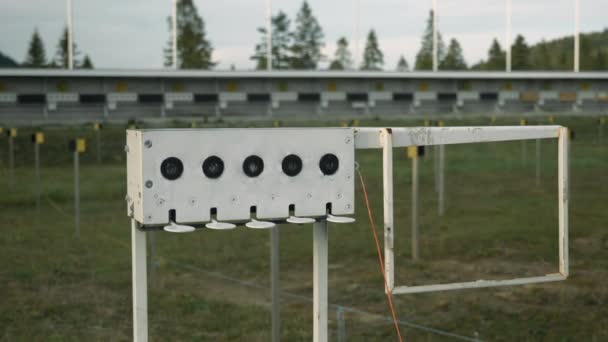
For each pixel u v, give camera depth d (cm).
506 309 884
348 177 328
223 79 4872
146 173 298
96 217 1688
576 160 3080
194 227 298
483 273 1093
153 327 814
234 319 843
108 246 1308
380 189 2197
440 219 1623
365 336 773
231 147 310
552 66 12762
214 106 4866
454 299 927
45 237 1402
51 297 944
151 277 1014
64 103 4491
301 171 321
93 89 4553
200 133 305
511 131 346
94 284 1023
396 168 2759
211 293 977
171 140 301
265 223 307
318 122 4462
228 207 311
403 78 5191
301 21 8738
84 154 3234
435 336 775
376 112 5191
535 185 2288
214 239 1372
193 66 8419
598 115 5219
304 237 1388
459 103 5347
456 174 2617
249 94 4944
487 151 3456
